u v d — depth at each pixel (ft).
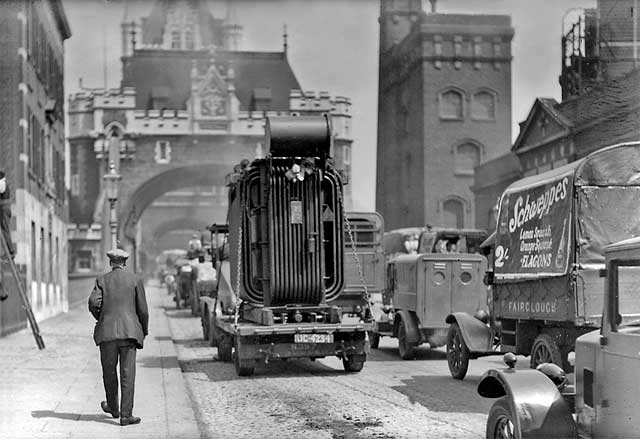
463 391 38.24
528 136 84.38
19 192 77.56
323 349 44.09
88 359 48.83
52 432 26.91
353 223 67.82
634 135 75.56
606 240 33.27
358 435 27.94
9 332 68.18
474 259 52.54
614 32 77.05
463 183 93.30
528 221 37.29
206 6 131.85
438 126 88.84
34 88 85.51
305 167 44.96
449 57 86.89
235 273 48.47
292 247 45.29
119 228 188.14
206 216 284.61
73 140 192.34
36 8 86.84
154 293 184.03
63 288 112.68
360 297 67.15
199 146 176.65
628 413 19.16
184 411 31.12
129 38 135.64
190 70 168.55
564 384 21.94
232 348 51.37
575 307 32.89
